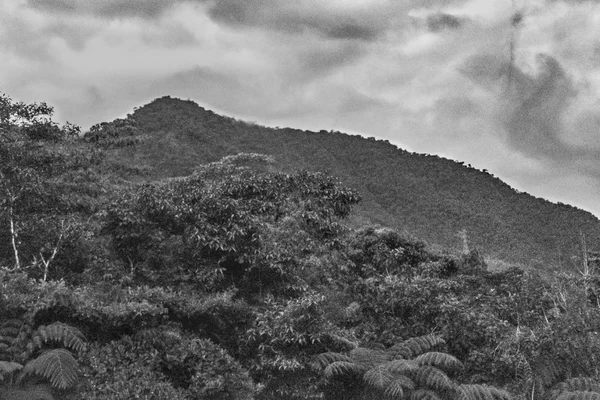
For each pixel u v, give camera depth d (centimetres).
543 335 1141
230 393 942
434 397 1011
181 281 1174
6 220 1145
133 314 954
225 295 1080
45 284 935
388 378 993
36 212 1191
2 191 1121
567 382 1080
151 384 866
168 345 950
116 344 925
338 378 1076
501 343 1154
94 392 847
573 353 1135
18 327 884
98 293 1017
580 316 1206
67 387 841
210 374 929
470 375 1173
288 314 1070
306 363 1057
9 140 1163
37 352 878
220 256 1204
